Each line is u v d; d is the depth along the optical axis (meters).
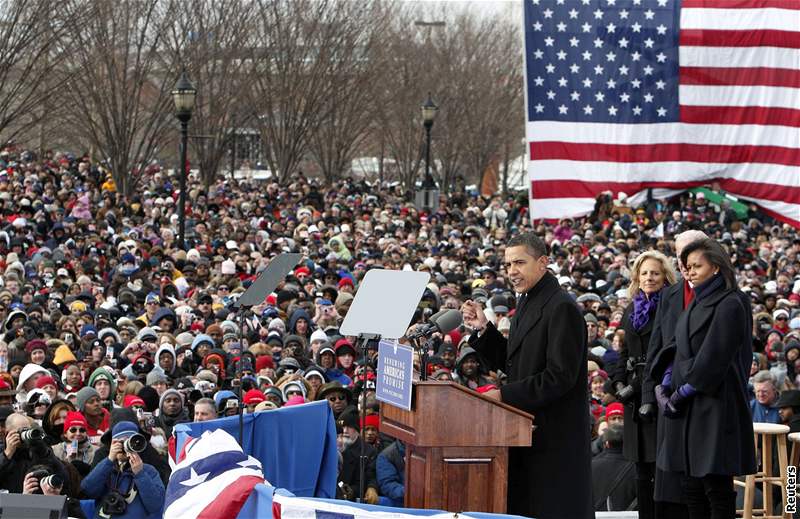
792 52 34.72
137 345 19.36
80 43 40.88
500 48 72.56
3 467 11.74
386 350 9.18
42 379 15.07
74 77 41.75
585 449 9.41
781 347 22.77
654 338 10.23
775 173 34.88
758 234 49.00
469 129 68.69
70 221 37.03
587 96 34.31
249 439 11.74
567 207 34.47
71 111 47.69
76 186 47.06
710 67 34.56
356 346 19.62
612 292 31.34
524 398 9.16
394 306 9.48
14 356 18.61
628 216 45.38
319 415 12.07
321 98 55.66
